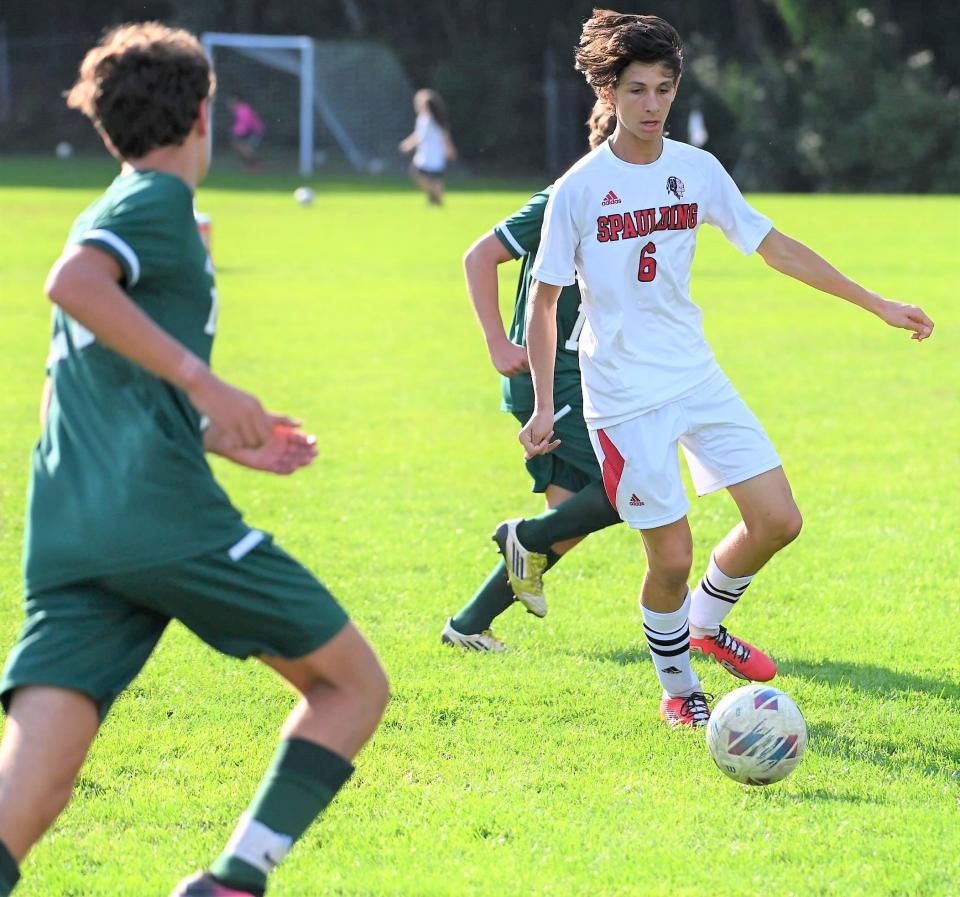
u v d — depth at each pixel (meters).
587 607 21.00
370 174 163.12
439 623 20.17
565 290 18.19
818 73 150.62
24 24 184.00
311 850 12.80
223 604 10.25
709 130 155.25
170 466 10.09
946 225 90.62
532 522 17.95
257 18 179.62
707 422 15.94
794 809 13.70
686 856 12.59
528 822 13.37
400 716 16.36
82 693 10.08
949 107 144.25
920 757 15.18
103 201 10.15
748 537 16.41
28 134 177.62
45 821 9.88
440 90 168.62
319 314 53.41
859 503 27.12
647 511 15.62
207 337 10.51
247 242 79.50
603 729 16.06
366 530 25.27
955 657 18.67
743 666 17.53
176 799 13.96
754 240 16.05
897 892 11.91
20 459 30.47
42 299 55.50
